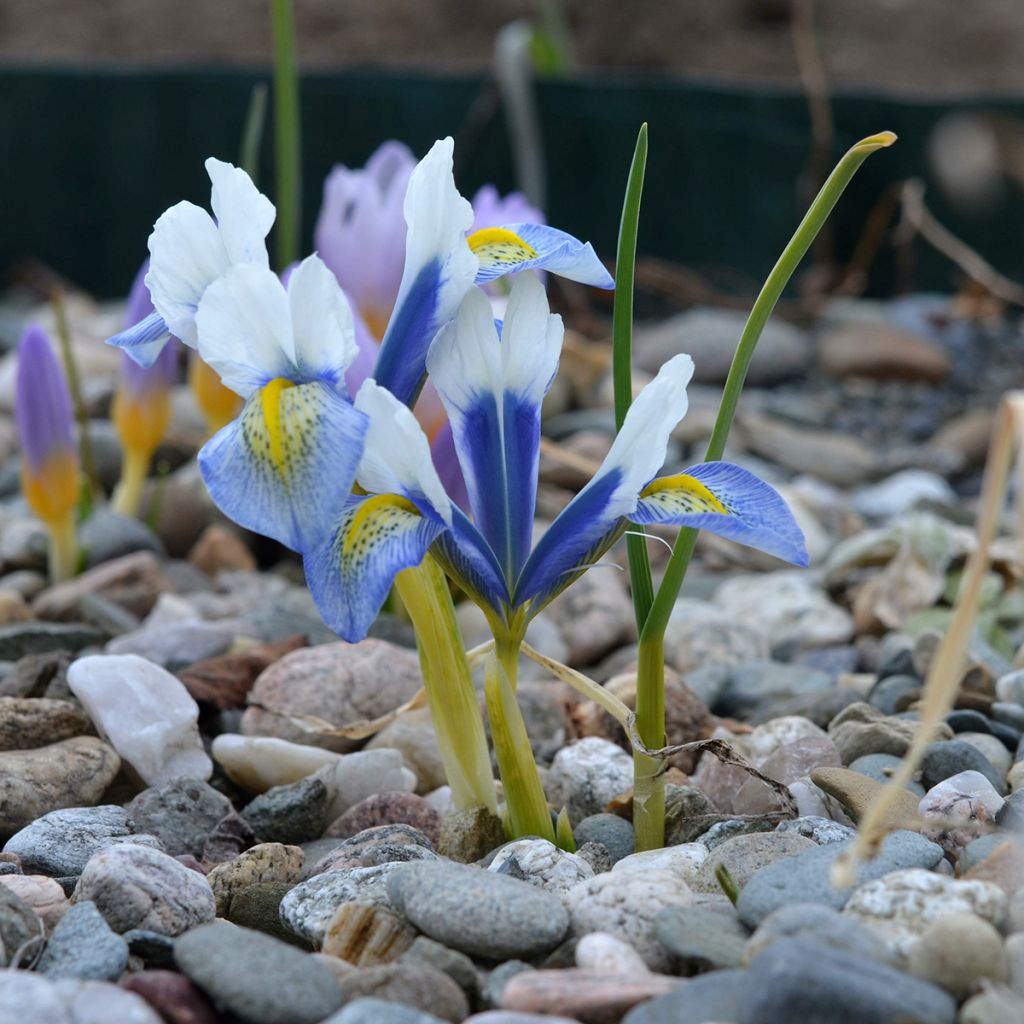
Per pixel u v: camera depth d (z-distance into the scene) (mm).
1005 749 498
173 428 799
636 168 443
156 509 690
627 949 408
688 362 418
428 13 1545
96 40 1524
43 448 614
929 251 1160
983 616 582
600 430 819
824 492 788
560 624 592
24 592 632
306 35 1528
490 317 430
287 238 708
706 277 1188
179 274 430
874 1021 380
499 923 411
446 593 452
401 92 1218
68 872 453
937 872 428
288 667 523
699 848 440
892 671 547
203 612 601
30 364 607
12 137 1284
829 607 611
